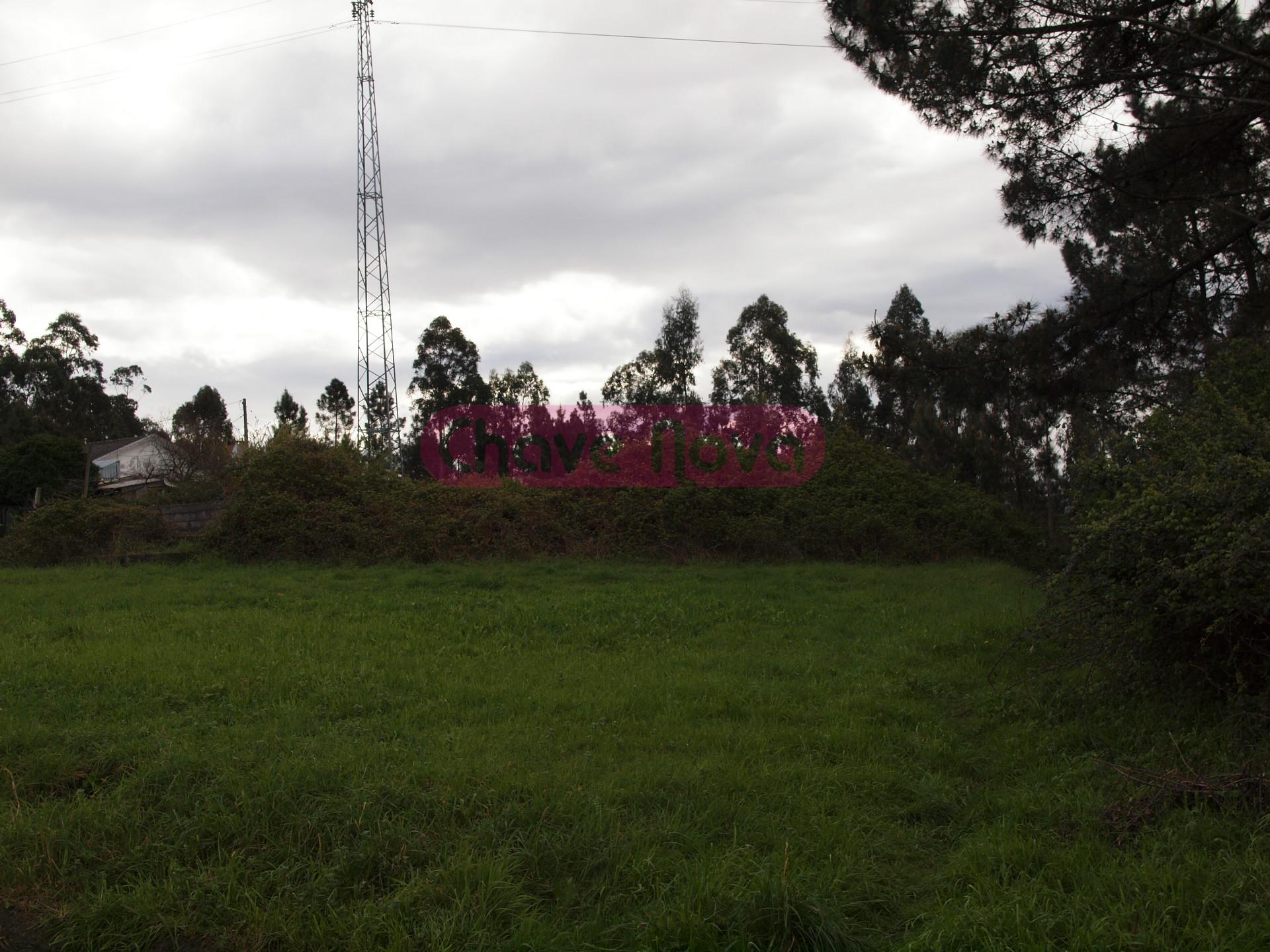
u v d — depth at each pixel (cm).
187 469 3266
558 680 780
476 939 350
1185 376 1320
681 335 3550
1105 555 626
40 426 4362
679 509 1877
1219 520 564
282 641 902
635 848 425
